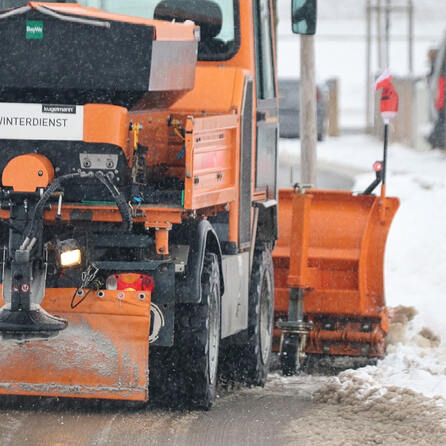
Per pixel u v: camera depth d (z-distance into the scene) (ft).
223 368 100.42
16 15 78.54
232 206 93.71
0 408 82.43
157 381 84.33
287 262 120.88
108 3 100.22
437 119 401.08
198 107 93.35
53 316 77.25
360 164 373.40
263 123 105.81
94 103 79.82
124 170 77.46
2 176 76.38
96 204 77.66
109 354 78.69
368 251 116.88
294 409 86.69
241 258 97.50
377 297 116.88
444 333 127.34
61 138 76.84
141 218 78.54
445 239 194.70
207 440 75.56
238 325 96.37
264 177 106.42
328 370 112.88
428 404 83.15
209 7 101.30
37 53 78.89
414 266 176.45
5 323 75.10
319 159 396.98
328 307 115.65
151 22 83.92
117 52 78.95
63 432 75.97
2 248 78.69
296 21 103.45
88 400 86.07
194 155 80.18
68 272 78.43
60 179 75.61
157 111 86.69
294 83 484.74
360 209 119.24
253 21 103.40
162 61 81.10
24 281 75.05
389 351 117.70
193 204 79.61
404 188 270.67
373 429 78.38
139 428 78.23
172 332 80.33
